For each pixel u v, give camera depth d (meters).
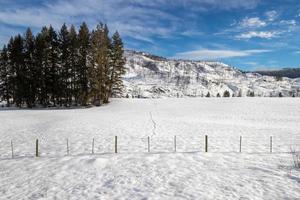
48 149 24.02
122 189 14.12
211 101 68.88
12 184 15.63
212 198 12.70
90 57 60.75
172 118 46.56
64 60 64.06
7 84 68.75
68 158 20.19
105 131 32.28
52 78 64.62
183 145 25.20
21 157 21.48
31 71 66.19
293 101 66.38
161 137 29.06
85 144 25.59
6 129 35.81
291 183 14.43
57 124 37.88
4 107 66.06
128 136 29.42
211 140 27.69
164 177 15.67
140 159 19.48
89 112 53.19
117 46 63.75
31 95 65.62
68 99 66.38
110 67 63.91
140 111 54.94
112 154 21.36
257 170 16.81
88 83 62.06
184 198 12.77
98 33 61.81
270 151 22.61
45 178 16.27
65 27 65.19
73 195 13.67
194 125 38.34
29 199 13.49
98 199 13.04
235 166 17.77
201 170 16.91
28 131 33.59
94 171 17.11
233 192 13.35
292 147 24.61
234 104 63.84
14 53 67.44
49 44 65.25
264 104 63.12
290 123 43.00
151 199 12.77
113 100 67.31
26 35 68.06
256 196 12.86
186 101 69.44
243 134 31.52
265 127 37.53
